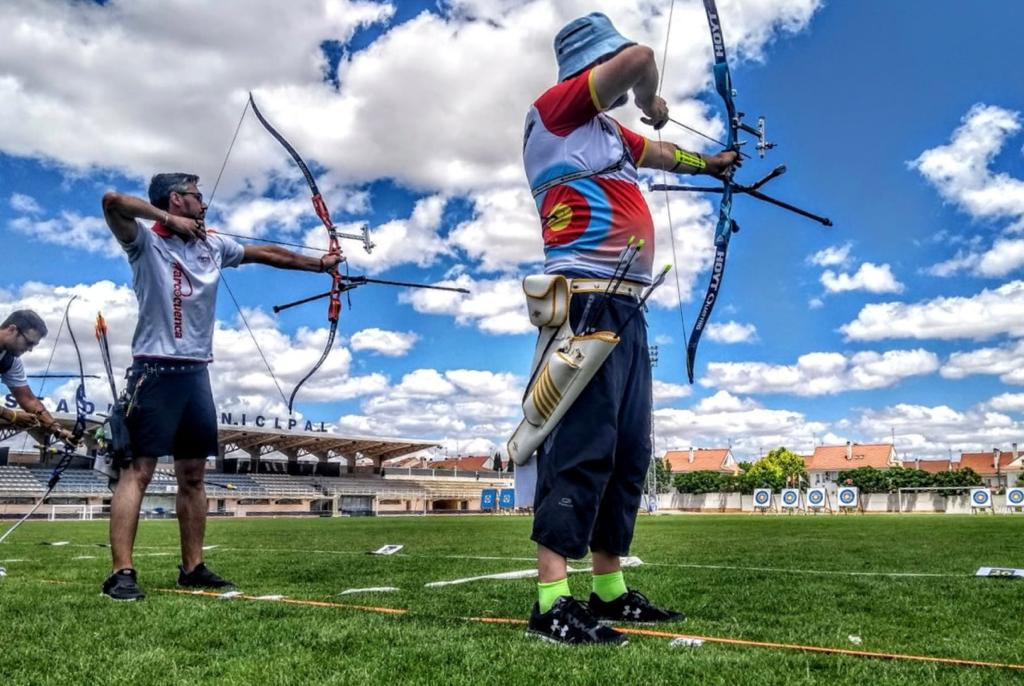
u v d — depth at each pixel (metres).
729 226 4.69
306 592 5.34
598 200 3.95
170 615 4.05
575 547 3.57
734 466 138.00
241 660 2.99
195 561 5.79
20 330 5.81
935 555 9.00
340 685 2.61
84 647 3.26
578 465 3.63
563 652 3.11
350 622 3.83
